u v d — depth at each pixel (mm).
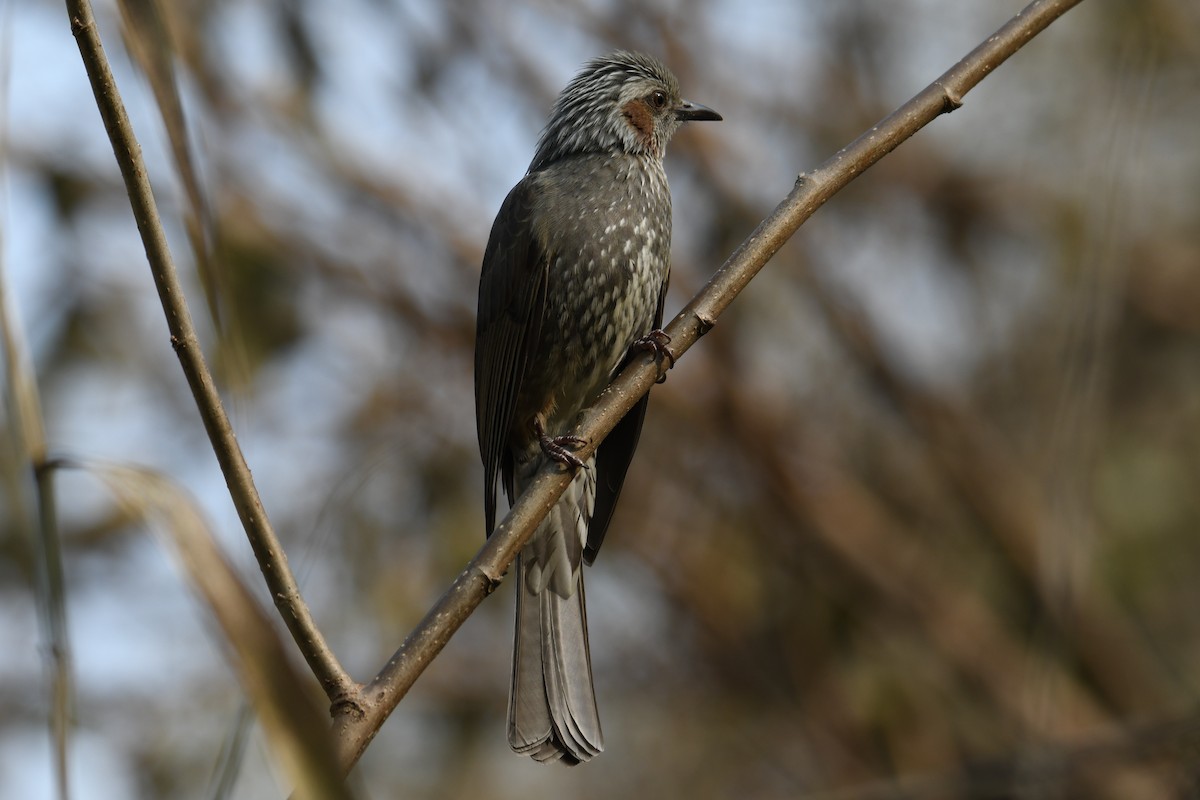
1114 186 9703
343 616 10977
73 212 11070
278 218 13352
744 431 14320
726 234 14227
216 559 3359
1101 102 12969
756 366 14820
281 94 13305
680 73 14539
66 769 3879
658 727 14453
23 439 3953
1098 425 10547
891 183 14828
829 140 14852
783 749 14211
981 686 14078
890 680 13859
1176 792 8953
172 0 12242
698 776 14203
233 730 3723
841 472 14828
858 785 13742
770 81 15086
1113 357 13125
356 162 13969
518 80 14273
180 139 4156
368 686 4207
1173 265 13648
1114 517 12953
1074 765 9602
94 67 3785
